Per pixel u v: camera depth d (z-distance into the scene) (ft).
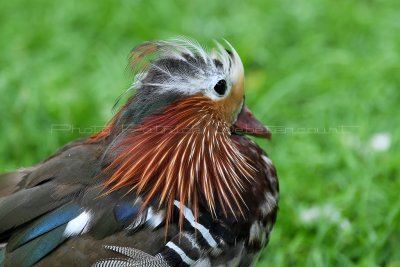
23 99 33.73
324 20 39.78
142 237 20.07
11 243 20.29
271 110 34.27
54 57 37.76
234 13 40.93
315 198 29.32
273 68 37.14
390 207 27.91
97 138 22.39
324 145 32.53
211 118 21.57
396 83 35.27
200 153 21.12
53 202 20.45
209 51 22.27
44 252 19.93
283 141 32.65
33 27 39.52
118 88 34.76
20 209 20.36
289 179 29.78
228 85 21.91
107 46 38.58
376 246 26.78
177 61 21.01
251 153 22.66
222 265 20.88
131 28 39.47
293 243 27.35
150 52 21.44
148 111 20.89
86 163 21.16
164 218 20.36
